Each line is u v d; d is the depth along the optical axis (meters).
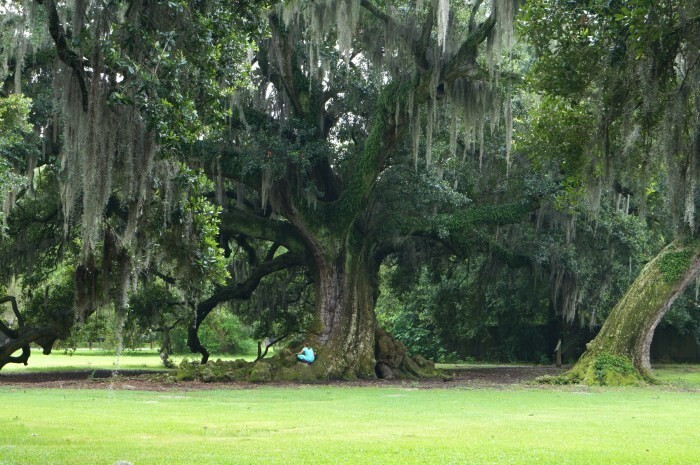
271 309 36.25
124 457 8.19
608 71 13.21
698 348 47.91
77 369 35.72
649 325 24.70
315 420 12.50
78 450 8.73
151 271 22.19
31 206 28.69
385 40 24.66
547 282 37.97
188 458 8.12
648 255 37.31
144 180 11.28
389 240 29.61
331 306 27.61
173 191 11.88
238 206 28.94
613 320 25.17
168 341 36.69
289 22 24.81
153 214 11.98
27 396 18.00
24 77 22.61
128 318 30.73
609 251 35.34
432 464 7.78
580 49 13.80
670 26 11.91
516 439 9.91
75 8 11.45
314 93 26.86
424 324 51.97
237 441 9.61
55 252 30.69
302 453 8.52
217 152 24.56
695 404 16.73
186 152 23.66
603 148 13.98
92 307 12.43
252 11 12.18
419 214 29.86
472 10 24.89
